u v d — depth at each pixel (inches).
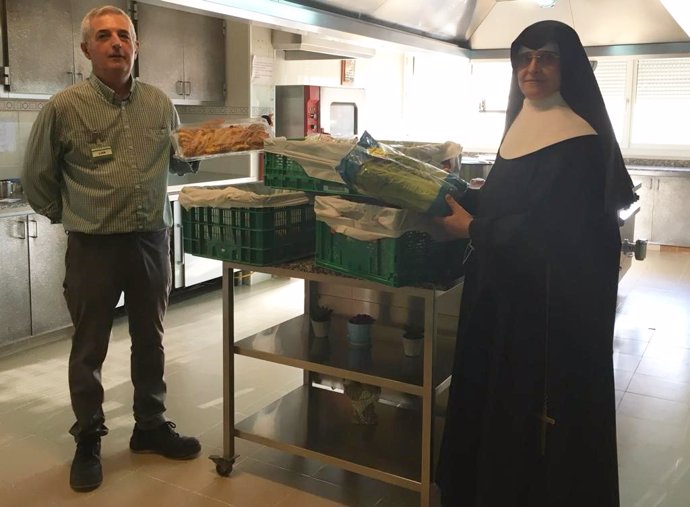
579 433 75.1
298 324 111.0
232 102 212.5
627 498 97.4
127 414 122.1
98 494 97.0
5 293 148.9
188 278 194.9
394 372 90.0
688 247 271.1
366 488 99.6
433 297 81.7
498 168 78.3
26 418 120.5
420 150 91.7
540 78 74.0
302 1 132.0
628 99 285.0
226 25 208.7
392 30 165.0
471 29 206.7
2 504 94.2
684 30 184.1
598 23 193.2
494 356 77.2
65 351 154.6
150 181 98.3
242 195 92.0
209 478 101.7
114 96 95.3
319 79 246.8
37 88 159.8
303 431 100.5
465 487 83.0
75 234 97.1
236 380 138.9
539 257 73.4
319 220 88.5
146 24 183.2
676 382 140.7
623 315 187.2
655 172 268.2
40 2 157.9
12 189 162.6
